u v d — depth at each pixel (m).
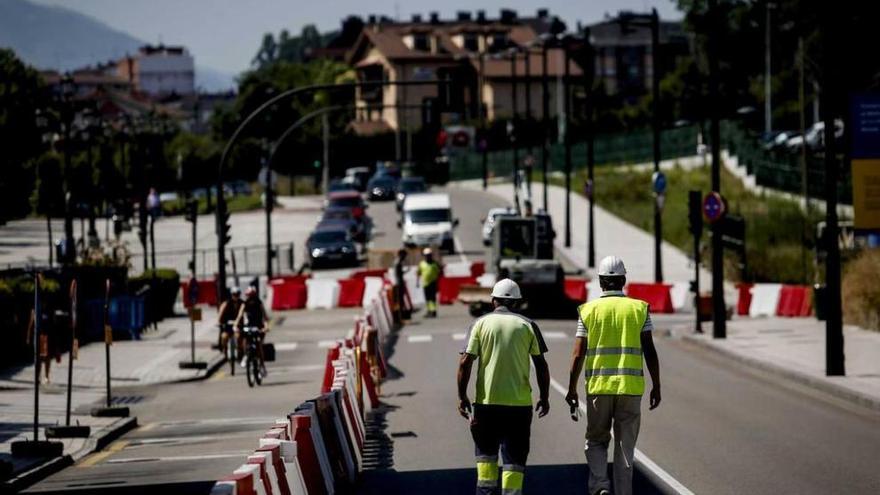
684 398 56.09
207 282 129.62
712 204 83.44
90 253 119.06
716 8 85.38
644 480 35.94
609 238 170.38
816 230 119.38
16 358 81.38
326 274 152.88
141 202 129.00
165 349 91.06
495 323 29.61
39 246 169.25
